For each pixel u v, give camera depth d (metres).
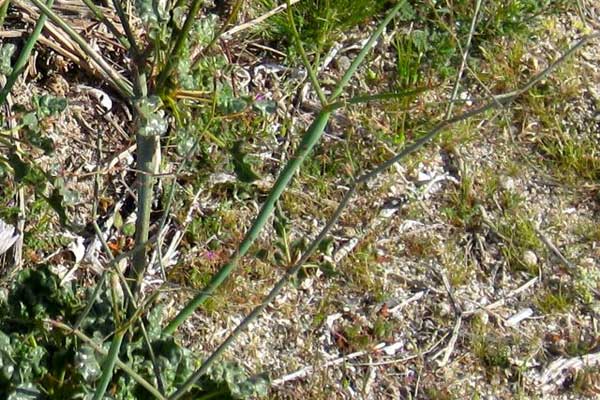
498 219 4.41
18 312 3.09
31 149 4.04
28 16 4.38
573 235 4.43
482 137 4.67
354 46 4.87
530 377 3.94
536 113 4.78
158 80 2.78
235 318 3.92
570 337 4.08
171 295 3.91
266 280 4.02
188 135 2.82
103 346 2.94
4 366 2.92
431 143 4.58
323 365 3.85
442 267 4.23
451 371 3.92
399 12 4.89
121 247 4.02
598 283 4.26
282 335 3.91
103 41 4.46
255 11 4.76
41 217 3.97
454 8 4.91
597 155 4.71
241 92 4.52
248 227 4.18
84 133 4.27
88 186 4.14
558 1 5.16
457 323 4.06
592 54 5.08
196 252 4.05
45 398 2.98
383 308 4.05
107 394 2.95
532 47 5.02
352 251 4.19
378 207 4.36
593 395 3.93
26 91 4.29
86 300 3.22
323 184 4.36
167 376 3.09
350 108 4.59
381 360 3.91
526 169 4.61
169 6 2.87
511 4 4.96
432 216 4.39
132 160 4.27
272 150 4.40
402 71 4.67
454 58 4.80
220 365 3.17
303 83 4.68
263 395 3.23
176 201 4.13
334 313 4.00
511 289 4.21
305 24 4.74
